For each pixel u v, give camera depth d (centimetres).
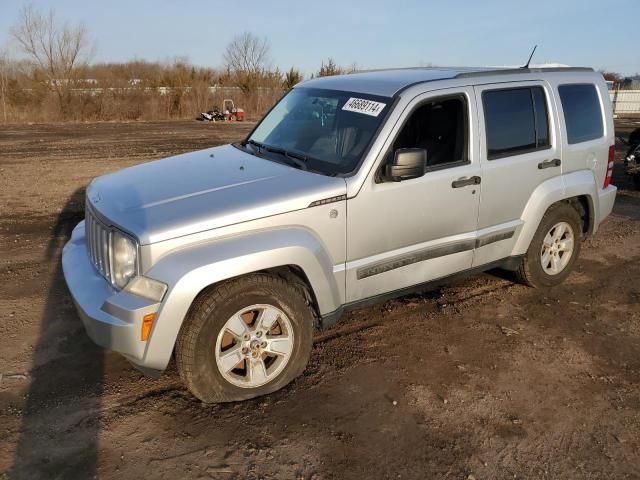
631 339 445
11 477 279
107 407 337
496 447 316
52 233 690
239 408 341
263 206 331
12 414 328
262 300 336
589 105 530
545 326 463
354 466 296
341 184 360
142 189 360
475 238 443
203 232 315
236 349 336
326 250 361
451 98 417
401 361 400
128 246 311
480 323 463
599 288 546
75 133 2133
